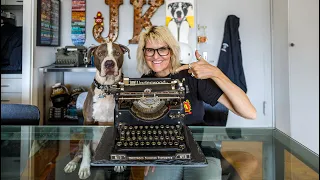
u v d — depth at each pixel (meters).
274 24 3.40
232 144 1.33
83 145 1.27
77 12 3.37
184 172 0.99
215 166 1.08
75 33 3.38
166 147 0.97
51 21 3.12
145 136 1.00
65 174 1.06
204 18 3.54
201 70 1.24
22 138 1.39
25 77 2.78
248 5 3.52
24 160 1.19
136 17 3.32
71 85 3.51
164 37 1.54
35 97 2.86
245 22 3.53
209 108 2.06
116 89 1.09
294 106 3.03
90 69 2.91
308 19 2.94
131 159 0.95
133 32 3.34
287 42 3.02
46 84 3.13
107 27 3.40
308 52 2.97
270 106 3.55
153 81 1.13
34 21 2.82
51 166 1.12
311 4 2.92
